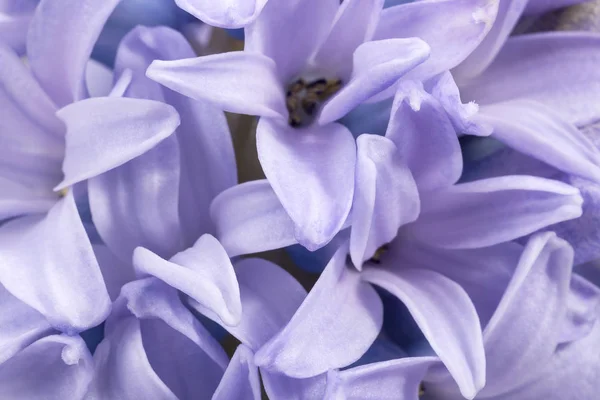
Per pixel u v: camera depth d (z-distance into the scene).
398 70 0.14
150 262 0.14
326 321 0.14
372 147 0.14
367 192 0.14
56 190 0.14
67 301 0.14
